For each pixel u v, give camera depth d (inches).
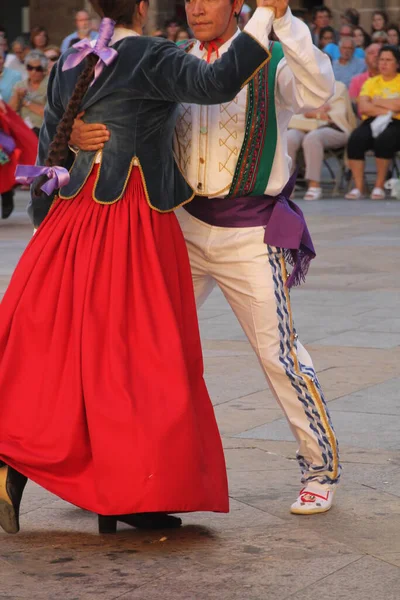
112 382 194.4
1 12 1339.8
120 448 191.6
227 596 178.4
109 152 202.5
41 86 837.2
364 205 761.6
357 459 248.7
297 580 184.7
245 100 204.8
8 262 515.2
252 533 207.3
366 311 411.5
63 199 208.1
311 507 216.4
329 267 507.8
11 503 200.8
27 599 177.9
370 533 206.7
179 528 210.5
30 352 202.8
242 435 266.1
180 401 194.5
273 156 208.7
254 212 210.5
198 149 208.8
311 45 197.2
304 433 214.8
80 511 221.3
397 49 778.2
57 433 197.2
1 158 666.8
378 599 177.0
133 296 199.9
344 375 320.8
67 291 201.2
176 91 195.6
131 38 200.1
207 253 212.8
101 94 201.0
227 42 210.1
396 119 788.6
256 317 212.1
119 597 178.4
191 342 208.1
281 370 212.1
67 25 1275.8
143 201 203.6
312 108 204.8
